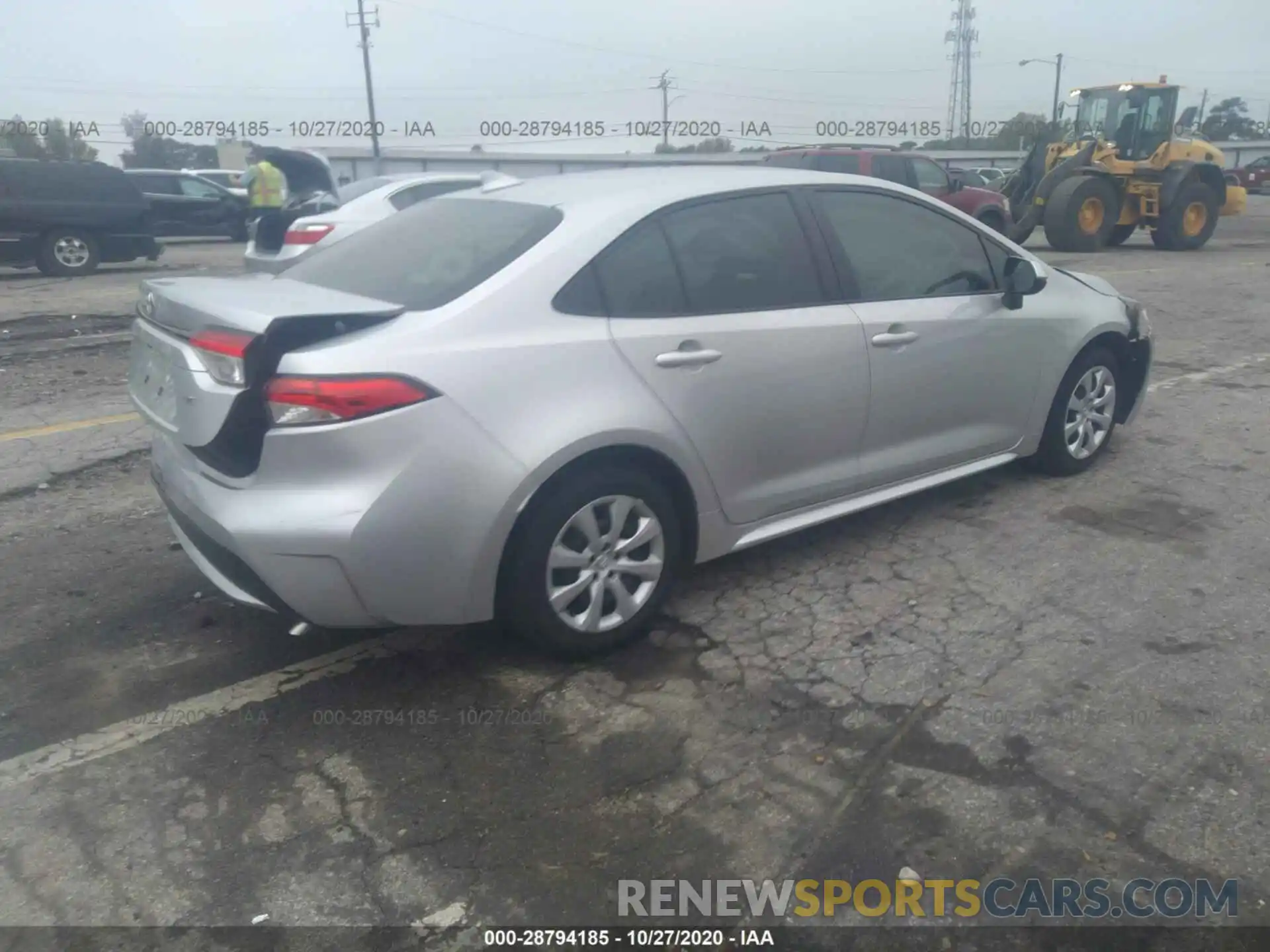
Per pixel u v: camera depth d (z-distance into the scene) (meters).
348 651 3.75
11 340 9.67
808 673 3.54
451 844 2.76
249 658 3.71
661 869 2.66
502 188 4.25
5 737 3.24
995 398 4.79
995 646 3.68
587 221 3.60
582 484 3.40
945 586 4.16
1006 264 4.69
